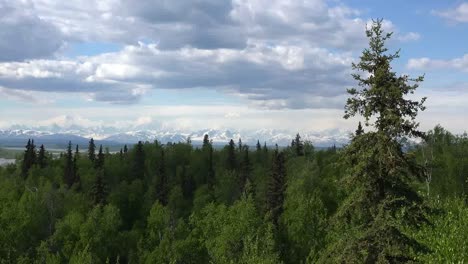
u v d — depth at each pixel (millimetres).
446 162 87688
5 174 154625
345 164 19781
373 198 18812
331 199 74500
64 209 95625
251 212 63031
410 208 18594
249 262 39656
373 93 18406
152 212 85188
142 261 72000
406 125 18125
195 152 183875
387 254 17984
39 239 84062
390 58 18688
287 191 83125
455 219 28000
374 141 18578
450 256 24375
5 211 76562
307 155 151125
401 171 18266
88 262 60125
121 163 166375
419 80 18188
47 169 149750
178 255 66000
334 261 19125
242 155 190875
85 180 138875
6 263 66688
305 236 62469
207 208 72938
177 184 152500
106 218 80875
